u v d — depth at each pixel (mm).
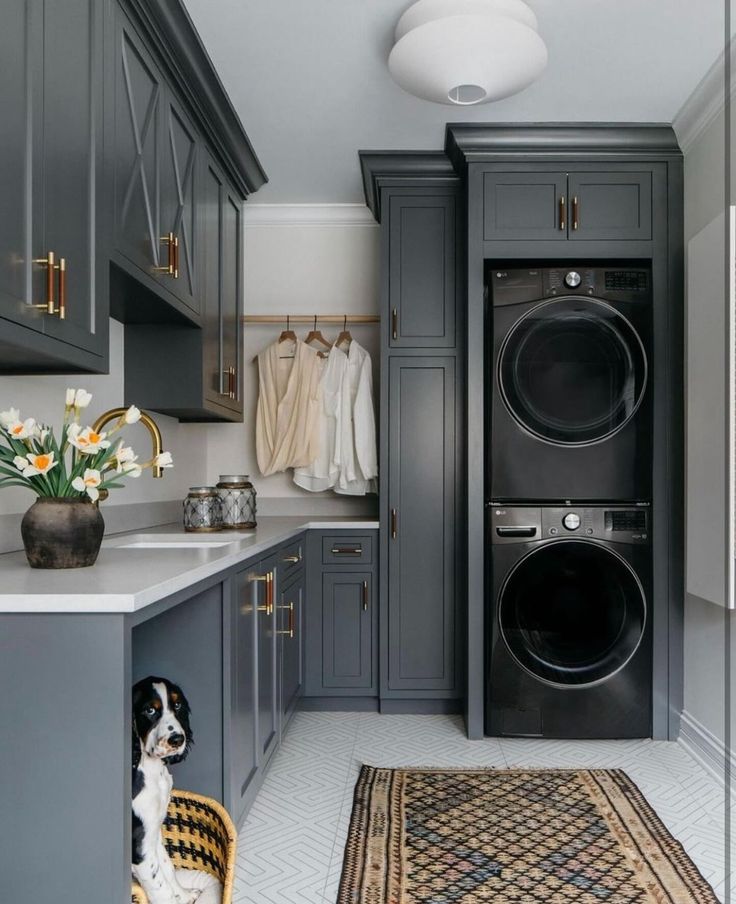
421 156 3207
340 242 3908
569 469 3006
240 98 2699
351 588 3355
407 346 3299
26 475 1631
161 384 2822
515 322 3000
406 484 3297
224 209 3125
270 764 2570
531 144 3000
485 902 1829
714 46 2381
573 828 2229
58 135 1558
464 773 2664
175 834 1868
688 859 2037
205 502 2871
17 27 1399
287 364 3746
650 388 3002
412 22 2143
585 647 2996
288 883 1927
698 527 2617
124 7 1923
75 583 1438
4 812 1312
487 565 3043
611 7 2162
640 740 3016
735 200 1667
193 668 1970
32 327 1451
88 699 1308
